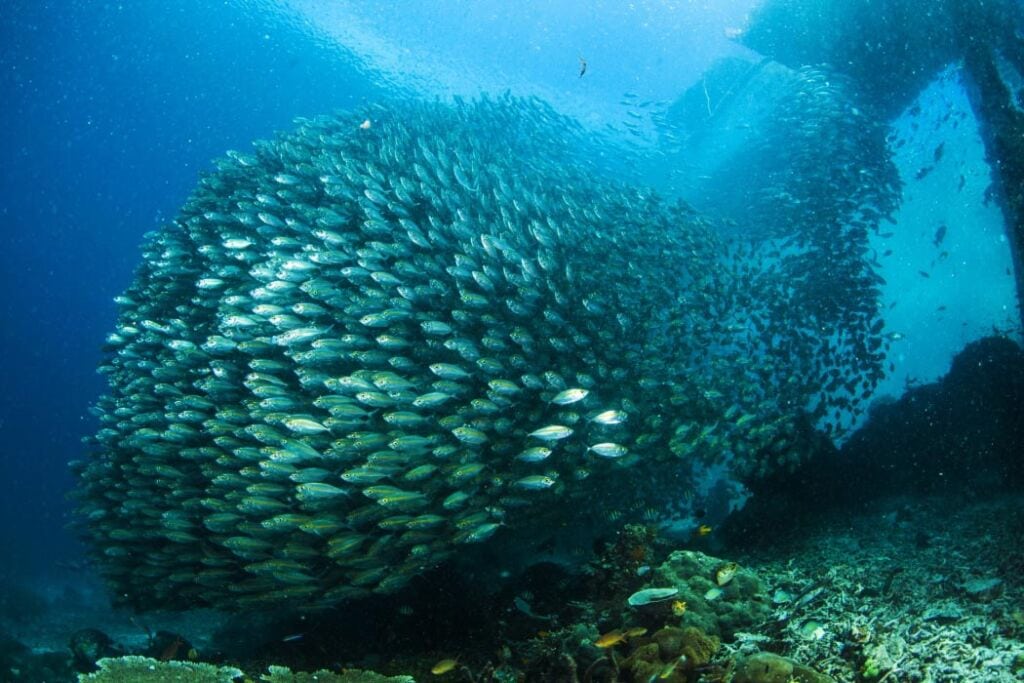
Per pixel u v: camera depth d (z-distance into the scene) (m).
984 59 10.98
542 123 15.56
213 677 5.20
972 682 3.93
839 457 11.07
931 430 10.80
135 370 10.21
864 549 7.85
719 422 8.83
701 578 5.71
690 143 17.77
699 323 9.82
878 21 12.91
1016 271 10.13
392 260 8.64
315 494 6.29
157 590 8.39
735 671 4.37
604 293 9.13
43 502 38.97
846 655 4.66
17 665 11.45
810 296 12.19
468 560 8.14
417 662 6.66
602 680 4.79
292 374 8.02
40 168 38.47
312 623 8.02
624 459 7.85
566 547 8.95
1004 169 10.02
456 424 6.83
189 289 10.22
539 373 7.85
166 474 8.04
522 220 9.59
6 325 43.88
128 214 41.12
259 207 9.87
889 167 14.48
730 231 14.95
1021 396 9.45
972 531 7.40
